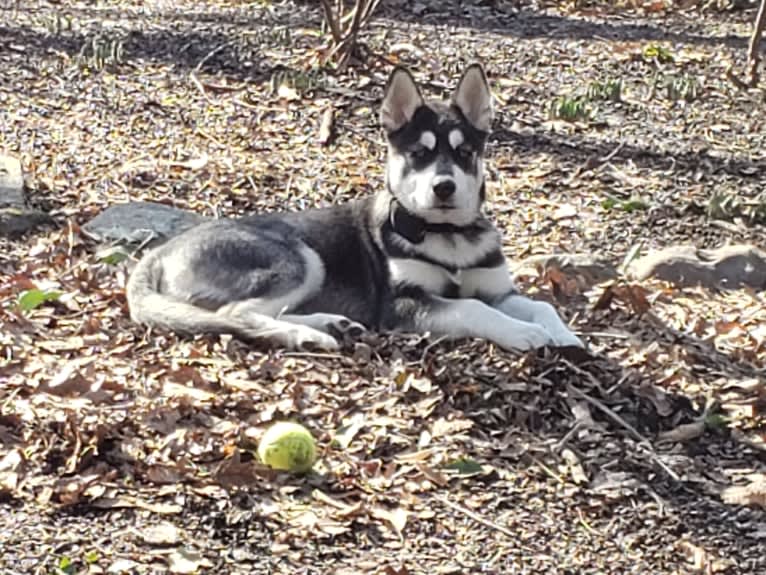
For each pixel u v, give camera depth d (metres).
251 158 3.93
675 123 4.32
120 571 2.30
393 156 3.05
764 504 2.56
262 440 2.53
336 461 2.56
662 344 3.04
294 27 4.80
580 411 2.74
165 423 2.61
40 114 4.07
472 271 3.05
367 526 2.44
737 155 4.14
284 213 3.14
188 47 4.52
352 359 2.86
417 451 2.61
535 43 4.85
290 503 2.46
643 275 3.48
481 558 2.40
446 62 4.57
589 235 3.71
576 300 3.28
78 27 4.67
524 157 4.07
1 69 4.29
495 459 2.62
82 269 3.19
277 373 2.79
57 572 2.29
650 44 4.91
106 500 2.43
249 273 2.99
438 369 2.83
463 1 5.21
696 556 2.44
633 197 3.87
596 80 4.56
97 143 3.94
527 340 2.90
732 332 3.18
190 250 3.02
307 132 4.08
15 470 2.47
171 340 2.90
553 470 2.60
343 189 3.81
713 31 5.12
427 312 2.98
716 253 3.55
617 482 2.58
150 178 3.77
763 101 4.48
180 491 2.46
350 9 5.03
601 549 2.45
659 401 2.81
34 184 3.67
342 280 3.07
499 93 4.41
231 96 4.25
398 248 3.03
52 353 2.84
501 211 3.79
